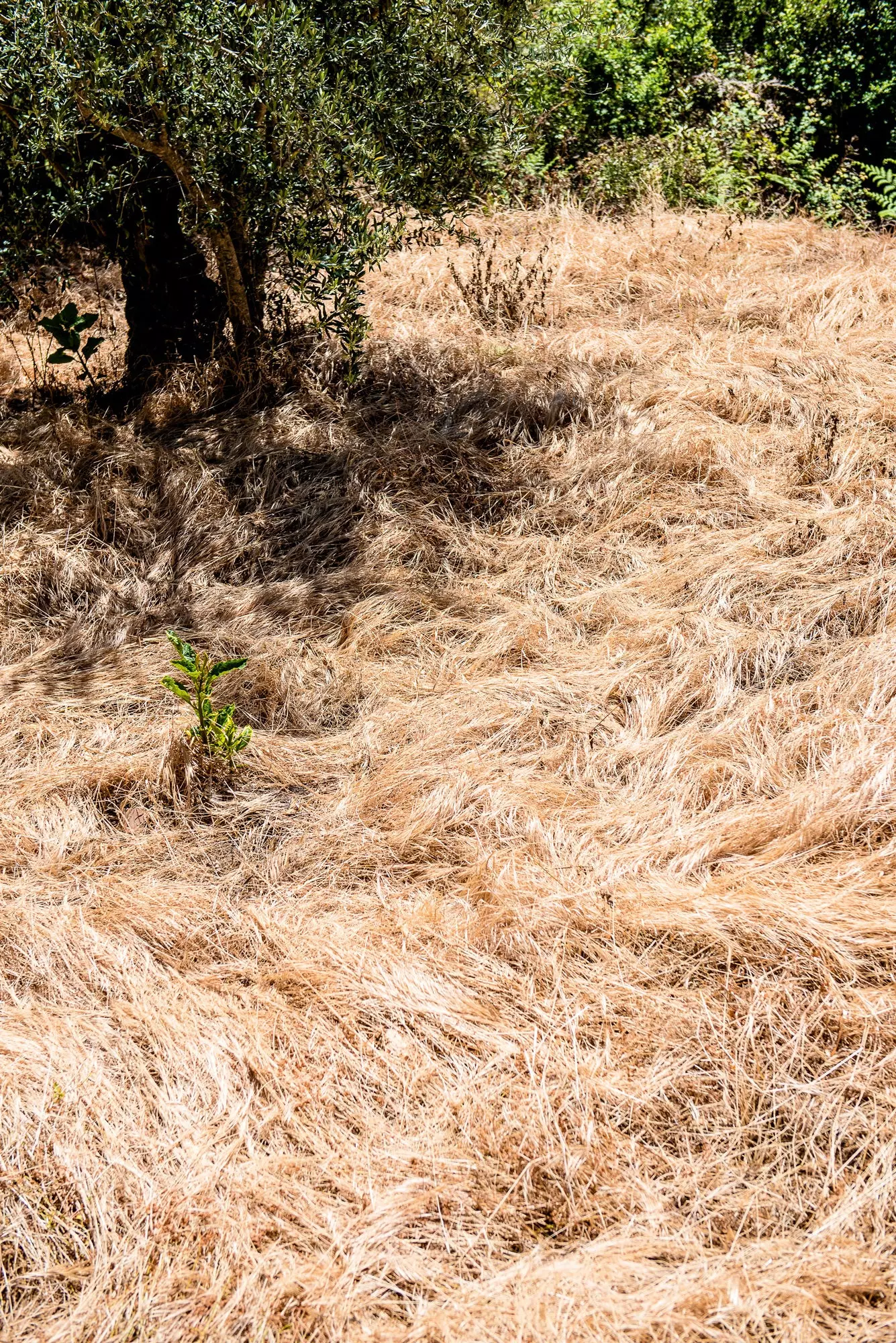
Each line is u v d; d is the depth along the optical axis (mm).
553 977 2643
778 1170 2236
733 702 3529
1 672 3842
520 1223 2172
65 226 5703
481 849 3039
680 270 6930
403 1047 2480
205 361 5809
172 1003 2607
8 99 4465
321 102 4328
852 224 8039
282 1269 2076
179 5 4320
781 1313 1974
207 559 4422
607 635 3846
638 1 9516
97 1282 2076
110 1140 2301
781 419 5109
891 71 9055
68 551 4387
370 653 3904
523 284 6590
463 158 5152
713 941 2680
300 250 4652
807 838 2932
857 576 4039
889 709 3338
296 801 3305
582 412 5176
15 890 2969
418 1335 1957
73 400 5730
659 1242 2084
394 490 4707
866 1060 2395
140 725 3598
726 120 8539
